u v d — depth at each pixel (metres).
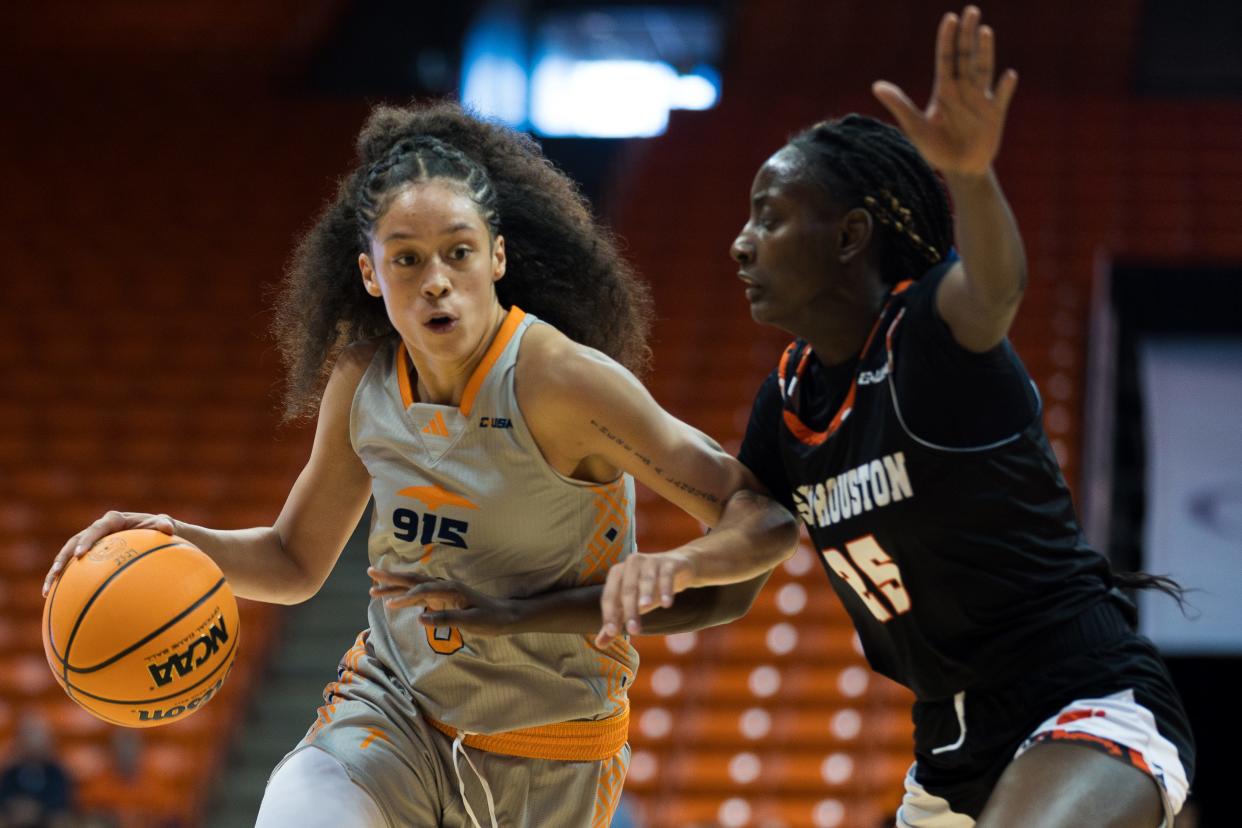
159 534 2.98
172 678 2.87
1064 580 2.70
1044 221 13.54
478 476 2.89
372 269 2.99
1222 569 9.60
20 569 10.77
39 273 14.09
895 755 9.06
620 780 3.15
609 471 2.98
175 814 8.89
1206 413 10.73
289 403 3.43
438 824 3.00
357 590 10.63
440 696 2.95
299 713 9.74
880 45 17.20
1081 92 16.22
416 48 18.56
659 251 13.96
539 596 2.88
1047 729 2.59
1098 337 11.01
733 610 3.15
